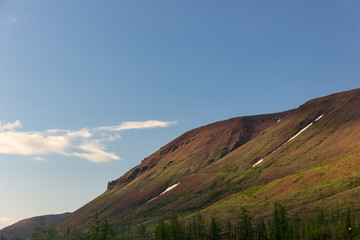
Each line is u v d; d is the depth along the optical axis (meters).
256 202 183.38
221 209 187.75
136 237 152.75
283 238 119.12
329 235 120.69
